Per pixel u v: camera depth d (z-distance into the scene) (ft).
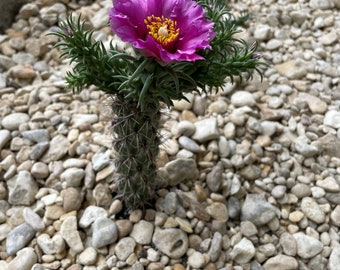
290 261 0.62
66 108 0.80
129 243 0.62
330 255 0.63
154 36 0.41
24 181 0.68
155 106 0.52
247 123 0.77
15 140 0.74
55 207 0.66
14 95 0.82
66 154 0.72
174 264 0.61
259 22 0.98
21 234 0.63
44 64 0.89
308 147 0.74
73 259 0.62
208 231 0.65
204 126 0.75
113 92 0.52
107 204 0.67
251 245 0.63
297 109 0.82
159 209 0.65
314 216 0.67
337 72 0.89
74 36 0.47
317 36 0.97
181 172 0.68
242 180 0.71
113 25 0.40
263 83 0.86
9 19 0.96
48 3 0.98
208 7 0.51
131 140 0.54
